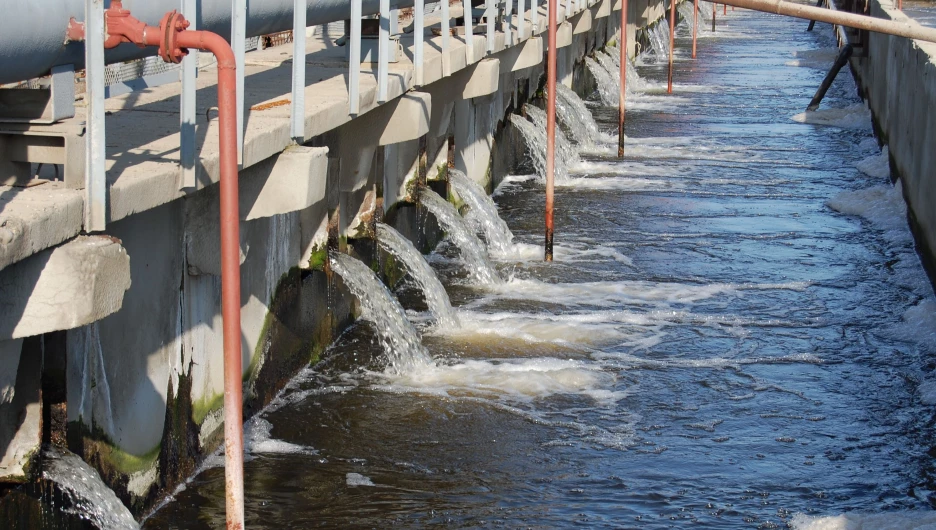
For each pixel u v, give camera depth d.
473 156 18.30
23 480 6.65
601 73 29.23
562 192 19.91
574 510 8.74
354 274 11.78
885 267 15.69
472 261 14.73
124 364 7.89
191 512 8.52
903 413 10.75
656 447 9.93
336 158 11.50
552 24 15.03
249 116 8.60
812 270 15.48
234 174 5.91
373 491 9.00
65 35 5.77
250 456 9.56
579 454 9.77
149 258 8.18
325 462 9.49
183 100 6.68
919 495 9.12
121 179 6.24
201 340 9.27
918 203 16.41
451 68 13.02
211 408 9.52
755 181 20.92
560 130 23.48
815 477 9.41
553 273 15.14
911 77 18.08
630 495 9.02
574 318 13.25
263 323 10.41
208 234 8.93
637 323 13.18
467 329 12.80
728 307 13.84
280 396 10.84
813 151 23.72
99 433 7.57
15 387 6.65
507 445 9.91
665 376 11.54
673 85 32.97
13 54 5.42
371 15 11.82
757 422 10.52
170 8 6.89
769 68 36.38
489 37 14.77
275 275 10.66
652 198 19.53
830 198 19.64
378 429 10.18
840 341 12.70
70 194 5.81
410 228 14.89
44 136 5.89
